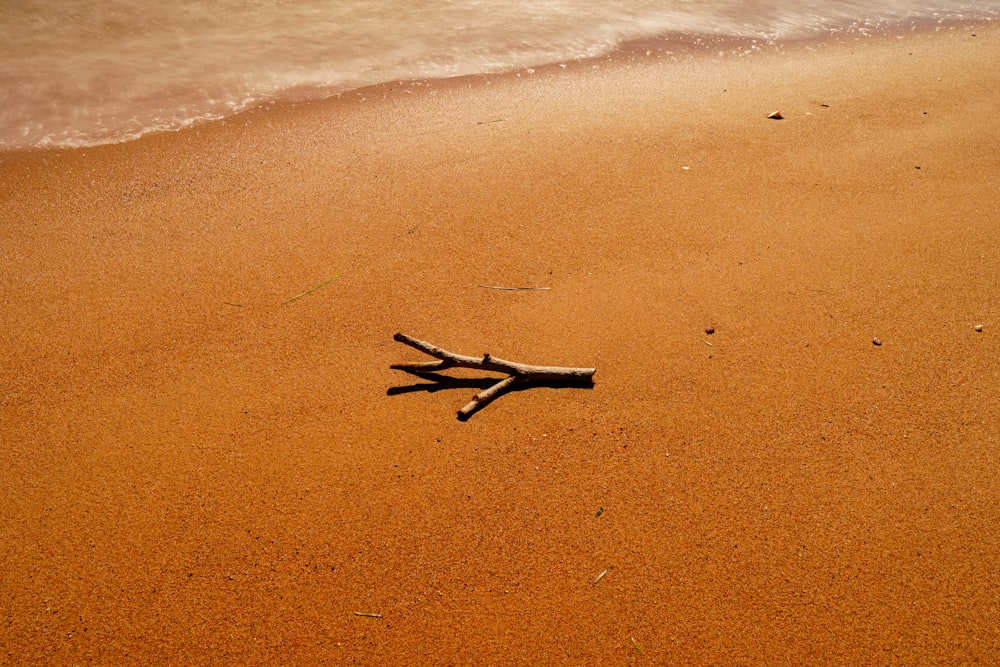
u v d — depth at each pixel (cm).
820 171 491
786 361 332
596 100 617
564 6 884
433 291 376
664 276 387
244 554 252
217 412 304
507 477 280
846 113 585
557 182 478
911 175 483
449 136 545
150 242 413
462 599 241
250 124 566
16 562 249
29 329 346
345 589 243
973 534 259
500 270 392
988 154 508
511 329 351
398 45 745
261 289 376
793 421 303
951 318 356
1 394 311
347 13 838
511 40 768
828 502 271
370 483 277
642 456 288
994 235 415
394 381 323
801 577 247
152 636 230
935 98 614
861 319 356
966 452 288
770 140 537
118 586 243
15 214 437
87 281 380
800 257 400
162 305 363
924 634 231
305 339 344
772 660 226
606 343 342
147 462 283
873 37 808
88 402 308
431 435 296
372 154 516
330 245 411
